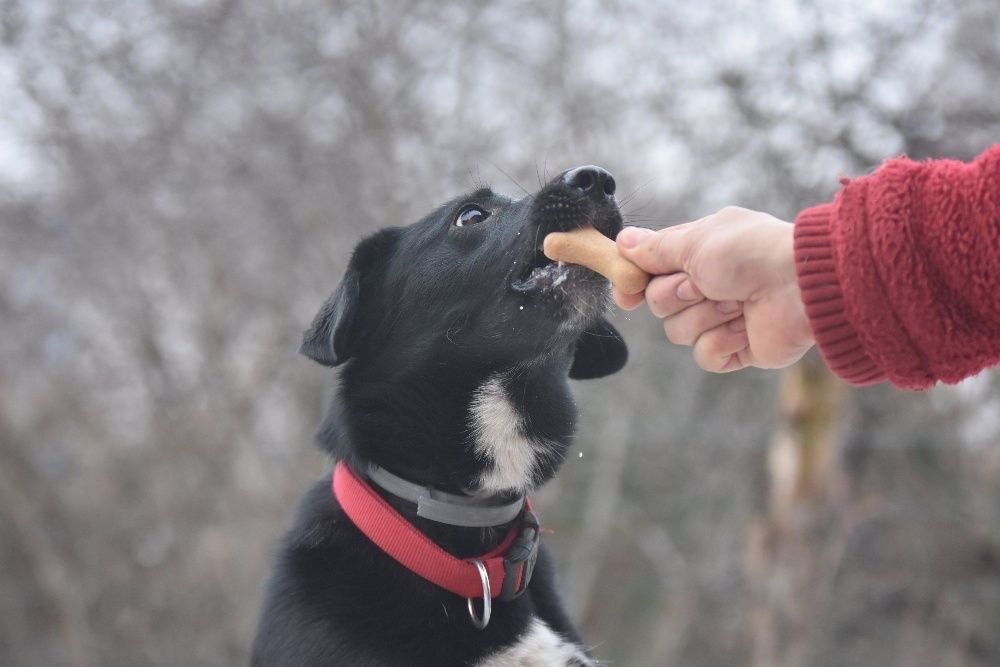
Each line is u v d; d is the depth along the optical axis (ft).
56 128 38.68
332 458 10.61
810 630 26.45
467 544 10.00
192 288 39.60
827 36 25.86
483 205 11.10
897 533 39.47
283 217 37.83
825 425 26.40
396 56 38.37
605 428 39.86
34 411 43.73
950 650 37.50
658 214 32.71
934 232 6.73
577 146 36.50
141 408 43.19
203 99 39.50
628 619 43.70
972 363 6.93
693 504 41.39
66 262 41.01
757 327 7.90
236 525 40.06
